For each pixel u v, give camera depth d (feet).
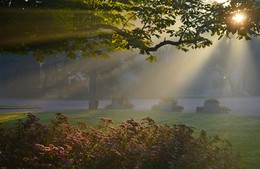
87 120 67.15
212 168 24.84
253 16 27.76
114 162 21.21
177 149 24.48
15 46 27.25
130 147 22.89
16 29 25.21
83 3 26.66
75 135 23.17
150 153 22.57
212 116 78.38
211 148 28.91
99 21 29.01
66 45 28.55
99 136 23.29
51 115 76.64
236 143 44.86
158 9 29.63
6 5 24.25
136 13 29.78
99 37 29.71
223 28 29.27
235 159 29.78
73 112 87.40
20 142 21.31
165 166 22.24
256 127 59.67
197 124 63.98
